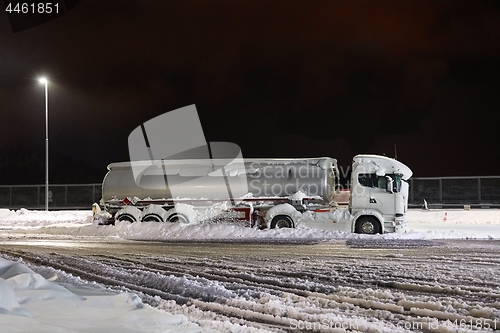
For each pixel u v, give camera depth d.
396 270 11.68
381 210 19.94
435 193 39.72
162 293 9.34
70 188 44.88
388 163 20.11
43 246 17.84
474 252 14.89
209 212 21.73
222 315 7.75
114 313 7.12
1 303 6.53
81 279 10.77
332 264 12.70
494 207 38.56
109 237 21.45
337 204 21.81
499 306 8.08
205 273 11.63
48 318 6.66
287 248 16.36
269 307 8.05
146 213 22.38
